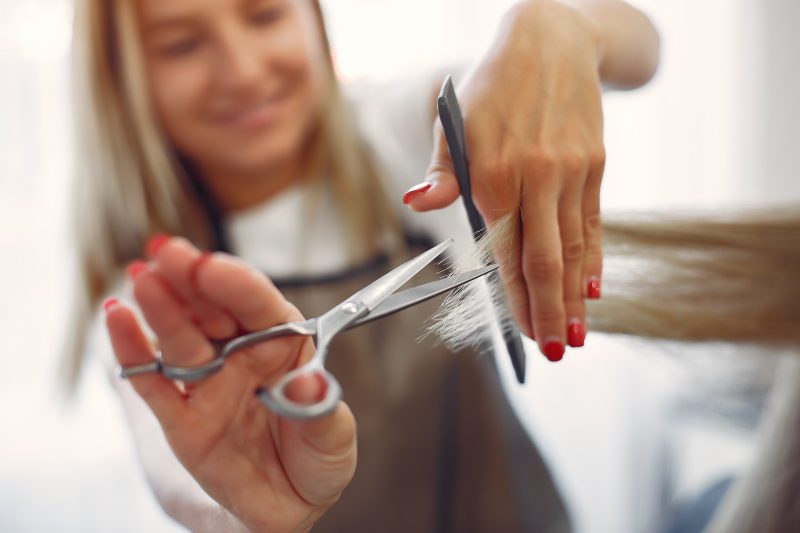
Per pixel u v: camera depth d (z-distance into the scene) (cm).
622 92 64
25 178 145
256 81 84
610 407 172
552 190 42
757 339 60
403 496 92
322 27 96
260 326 36
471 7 154
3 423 148
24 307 147
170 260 33
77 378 103
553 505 100
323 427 35
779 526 62
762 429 65
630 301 59
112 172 92
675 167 178
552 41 46
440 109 40
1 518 149
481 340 49
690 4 175
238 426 38
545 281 43
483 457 94
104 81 90
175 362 36
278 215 95
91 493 151
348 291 92
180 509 46
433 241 96
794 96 177
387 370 90
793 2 174
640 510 172
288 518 39
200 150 91
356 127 101
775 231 59
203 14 81
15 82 143
